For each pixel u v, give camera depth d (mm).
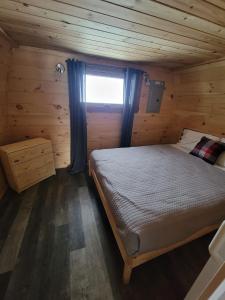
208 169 1984
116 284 1188
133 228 1048
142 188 1481
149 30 1567
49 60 2352
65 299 1087
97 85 2740
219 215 1351
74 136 2697
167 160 2205
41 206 1972
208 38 1681
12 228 1627
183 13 1243
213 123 2580
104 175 1707
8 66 2150
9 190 2236
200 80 2715
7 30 1712
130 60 2645
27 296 1090
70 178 2658
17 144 2266
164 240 1119
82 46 2127
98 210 1947
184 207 1249
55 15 1375
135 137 3363
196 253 1455
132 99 2902
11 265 1276
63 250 1424
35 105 2484
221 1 1075
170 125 3562
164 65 2887
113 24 1487
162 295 1135
